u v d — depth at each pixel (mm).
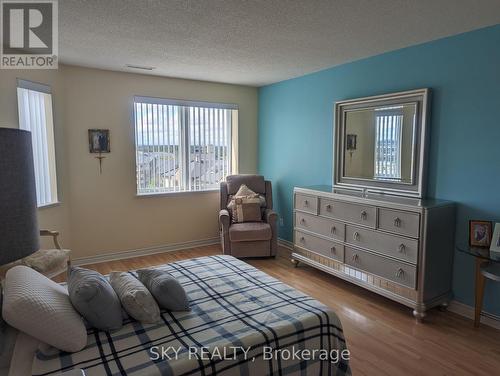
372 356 2355
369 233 3164
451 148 2961
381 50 3352
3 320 1459
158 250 4770
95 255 4336
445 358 2336
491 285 2750
